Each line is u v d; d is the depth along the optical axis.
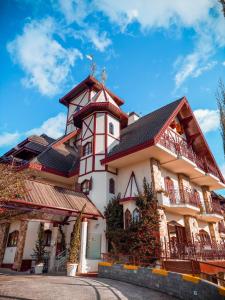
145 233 13.51
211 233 21.16
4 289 7.87
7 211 12.30
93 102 20.69
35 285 8.80
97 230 15.95
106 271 12.42
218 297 7.00
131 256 13.16
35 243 16.84
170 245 13.71
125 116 21.91
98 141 19.47
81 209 14.60
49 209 12.99
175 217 16.98
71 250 13.01
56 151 22.56
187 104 20.45
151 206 14.36
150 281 9.95
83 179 18.86
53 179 20.89
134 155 16.30
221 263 13.90
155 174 16.00
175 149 17.20
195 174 19.86
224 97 12.24
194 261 10.29
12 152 24.86
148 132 17.06
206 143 21.72
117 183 18.19
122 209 15.92
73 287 8.82
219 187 23.41
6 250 17.88
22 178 11.51
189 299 8.11
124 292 8.65
